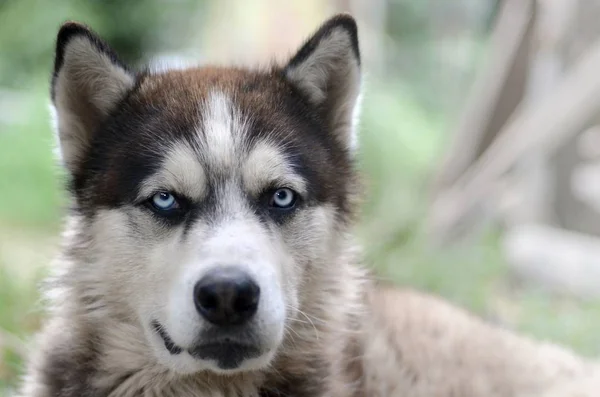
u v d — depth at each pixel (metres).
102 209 5.50
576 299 12.30
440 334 7.13
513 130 13.59
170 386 5.57
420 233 13.95
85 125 5.83
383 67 26.64
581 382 6.86
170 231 5.25
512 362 7.11
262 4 21.67
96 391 5.57
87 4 27.02
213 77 5.98
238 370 5.10
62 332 5.76
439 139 21.34
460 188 14.39
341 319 6.07
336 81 6.22
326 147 6.05
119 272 5.41
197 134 5.34
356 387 6.22
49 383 5.65
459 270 12.59
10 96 24.91
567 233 13.57
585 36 13.32
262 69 6.28
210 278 4.73
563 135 13.10
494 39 14.24
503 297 12.45
